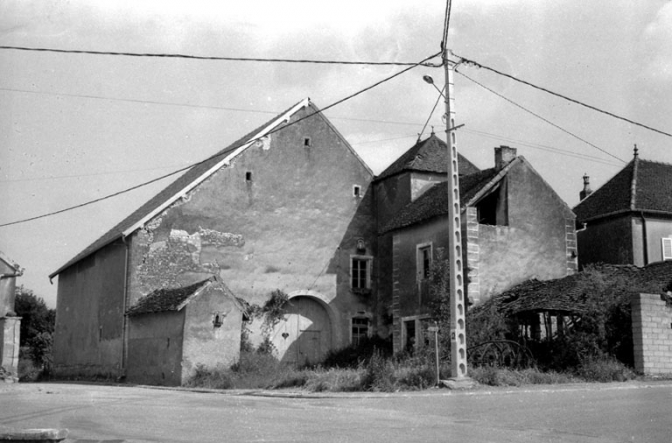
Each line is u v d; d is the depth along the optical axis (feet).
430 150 107.86
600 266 82.43
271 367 80.53
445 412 40.32
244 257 99.09
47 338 158.20
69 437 30.89
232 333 80.89
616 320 68.08
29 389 64.13
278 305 99.45
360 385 58.13
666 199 99.91
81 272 111.75
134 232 92.63
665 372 65.67
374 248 108.37
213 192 98.22
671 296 67.31
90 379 99.45
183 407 44.21
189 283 94.68
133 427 34.14
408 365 67.41
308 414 39.78
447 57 57.62
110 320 95.76
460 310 56.08
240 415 39.24
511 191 86.94
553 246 88.38
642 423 34.53
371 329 106.32
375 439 30.30
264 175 102.06
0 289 89.15
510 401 45.32
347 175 108.37
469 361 69.00
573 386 56.54
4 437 26.14
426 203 94.53
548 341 71.92
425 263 90.53
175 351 79.05
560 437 30.78
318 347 103.86
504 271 84.43
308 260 103.35
